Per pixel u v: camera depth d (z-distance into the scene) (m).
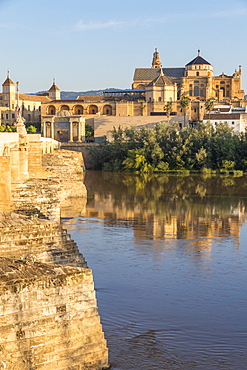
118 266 54.94
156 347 35.06
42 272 27.11
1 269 26.89
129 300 44.44
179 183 145.62
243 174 173.62
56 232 41.09
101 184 142.25
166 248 63.28
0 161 58.44
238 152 184.50
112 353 33.84
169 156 188.88
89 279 27.94
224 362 33.31
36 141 83.56
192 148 188.12
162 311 42.06
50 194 61.41
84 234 70.69
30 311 26.33
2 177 58.47
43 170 84.25
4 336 25.69
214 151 186.38
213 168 184.50
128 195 116.38
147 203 103.00
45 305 26.72
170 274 52.44
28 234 39.62
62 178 107.38
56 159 115.69
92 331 27.91
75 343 27.41
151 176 169.25
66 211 90.69
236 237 70.31
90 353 27.80
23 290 26.14
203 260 57.94
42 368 26.44
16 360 25.78
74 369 27.28
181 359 33.53
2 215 41.59
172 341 36.25
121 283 49.16
